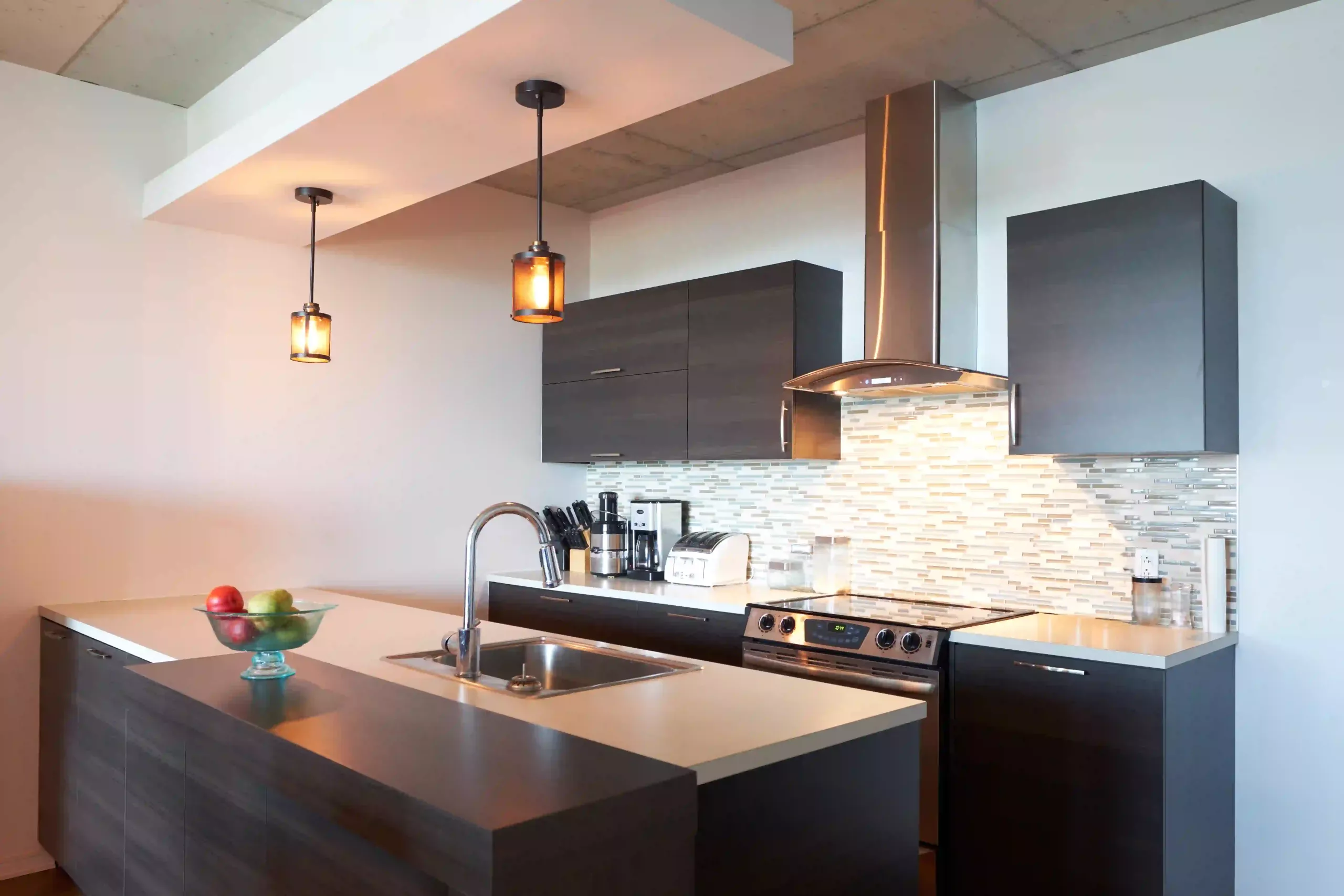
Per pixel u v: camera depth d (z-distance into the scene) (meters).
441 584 4.62
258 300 4.07
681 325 4.35
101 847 2.83
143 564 3.75
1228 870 2.97
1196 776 2.76
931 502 3.85
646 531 4.63
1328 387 2.90
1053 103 3.49
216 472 3.93
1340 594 2.87
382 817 1.33
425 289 4.60
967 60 3.32
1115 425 2.97
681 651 3.84
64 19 3.17
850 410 4.14
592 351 4.80
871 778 1.92
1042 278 3.16
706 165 4.49
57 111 3.60
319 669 2.21
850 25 3.05
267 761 1.63
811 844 1.78
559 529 4.98
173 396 3.83
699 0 2.07
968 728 2.97
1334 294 2.90
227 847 1.85
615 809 1.29
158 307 3.80
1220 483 3.11
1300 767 2.92
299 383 4.17
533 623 4.48
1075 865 2.73
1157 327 2.90
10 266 3.47
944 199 3.50
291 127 2.76
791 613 3.45
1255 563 3.03
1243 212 3.07
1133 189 3.30
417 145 2.86
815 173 4.25
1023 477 3.59
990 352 3.63
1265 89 3.04
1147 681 2.62
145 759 2.22
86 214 3.65
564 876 1.22
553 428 4.98
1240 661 3.04
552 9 2.03
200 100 3.85
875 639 3.18
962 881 2.97
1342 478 2.87
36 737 3.52
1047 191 3.50
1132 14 3.00
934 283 3.45
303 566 4.16
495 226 4.90
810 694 2.10
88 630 3.06
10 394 3.46
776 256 4.39
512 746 1.54
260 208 3.56
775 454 3.92
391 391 4.46
